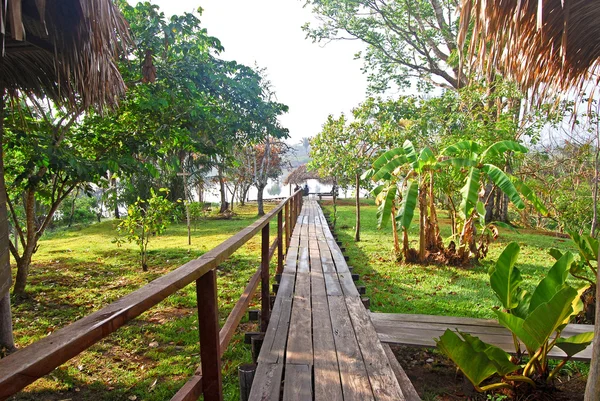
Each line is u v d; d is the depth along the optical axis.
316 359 2.78
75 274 7.69
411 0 15.27
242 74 8.98
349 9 16.20
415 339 3.35
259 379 2.50
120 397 3.30
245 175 26.61
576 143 11.81
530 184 10.67
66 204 20.69
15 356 0.76
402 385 2.50
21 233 6.25
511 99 10.41
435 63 16.39
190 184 19.02
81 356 4.05
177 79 6.79
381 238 11.05
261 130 9.56
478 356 2.53
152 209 8.36
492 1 2.07
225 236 13.07
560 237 11.76
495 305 5.11
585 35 2.33
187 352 4.11
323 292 4.45
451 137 8.88
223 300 5.63
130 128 6.86
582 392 2.99
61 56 3.07
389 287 6.04
